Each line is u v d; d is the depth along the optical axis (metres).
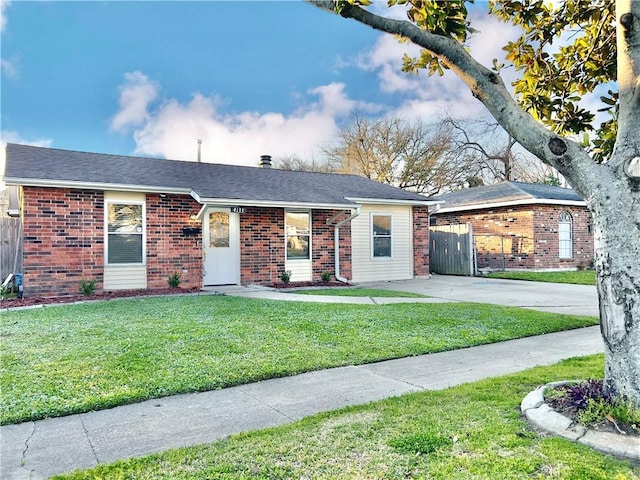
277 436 3.06
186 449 2.89
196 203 11.76
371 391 4.15
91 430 3.29
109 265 10.70
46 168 10.51
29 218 9.82
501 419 3.25
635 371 3.00
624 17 3.03
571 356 5.38
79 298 9.59
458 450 2.76
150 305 8.55
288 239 13.28
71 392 3.98
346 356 5.32
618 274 3.09
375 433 3.06
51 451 2.95
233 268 12.46
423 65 4.71
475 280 15.27
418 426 3.15
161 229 11.31
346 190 15.06
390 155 30.77
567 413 3.15
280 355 5.25
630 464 2.55
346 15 3.79
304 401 3.90
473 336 6.39
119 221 10.87
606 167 3.20
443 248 18.14
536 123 3.46
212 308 8.18
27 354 5.09
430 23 3.68
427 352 5.62
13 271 11.98
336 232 13.98
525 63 5.02
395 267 15.30
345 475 2.51
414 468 2.56
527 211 17.25
